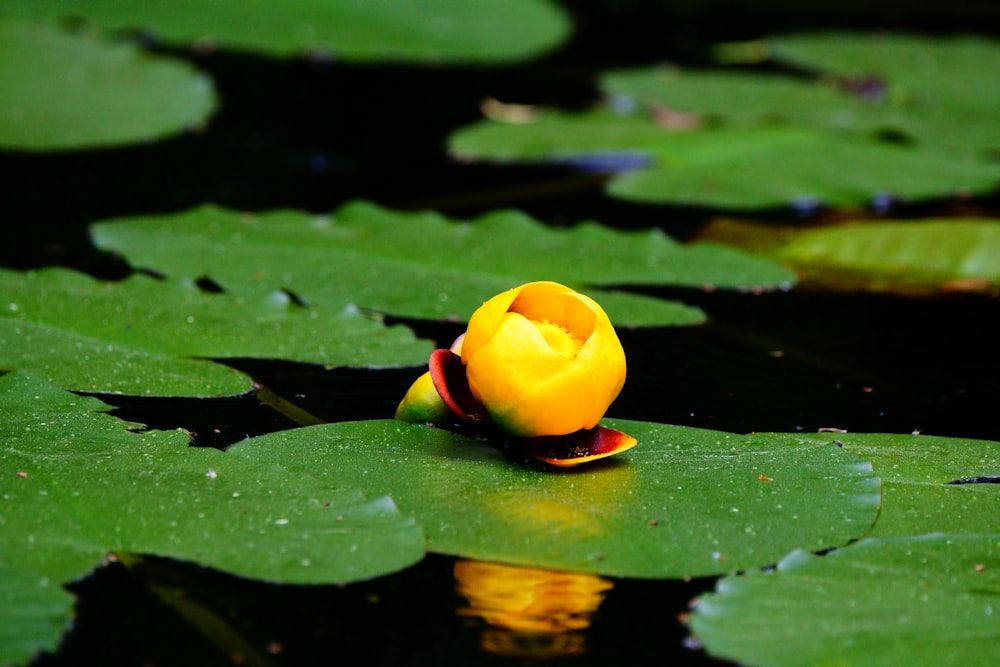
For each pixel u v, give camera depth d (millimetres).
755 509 1941
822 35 5523
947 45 4863
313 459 1963
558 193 2807
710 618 1896
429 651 1885
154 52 4164
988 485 1968
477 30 4648
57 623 1884
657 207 2707
